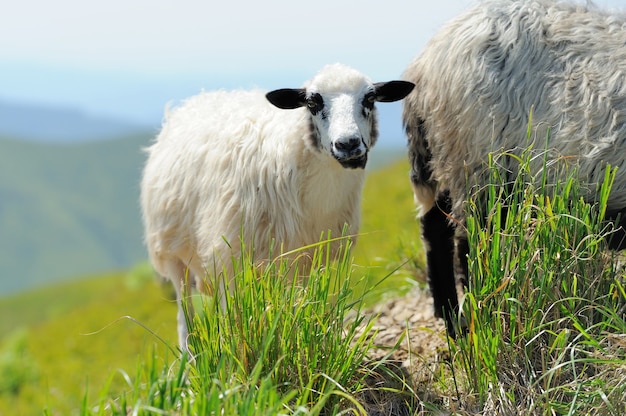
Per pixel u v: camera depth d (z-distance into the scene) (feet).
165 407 12.57
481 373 15.31
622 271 16.76
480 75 18.28
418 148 20.61
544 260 15.42
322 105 18.43
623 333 14.73
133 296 73.05
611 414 13.73
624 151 17.15
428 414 15.64
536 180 17.71
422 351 19.42
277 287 15.07
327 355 15.02
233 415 12.25
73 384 51.72
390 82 19.02
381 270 29.45
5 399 55.06
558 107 17.62
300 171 18.88
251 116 20.15
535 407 14.58
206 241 20.20
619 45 17.74
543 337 15.57
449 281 20.89
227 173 19.74
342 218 19.97
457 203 19.11
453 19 19.74
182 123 22.98
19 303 181.68
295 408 14.20
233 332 14.97
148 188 23.25
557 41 18.11
